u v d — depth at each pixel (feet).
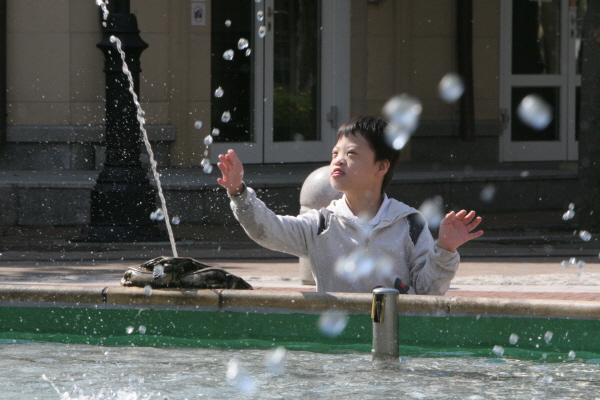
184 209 93.04
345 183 34.01
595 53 86.07
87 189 91.66
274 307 33.71
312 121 124.16
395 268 34.17
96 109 108.47
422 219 34.86
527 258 68.80
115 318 34.86
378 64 124.88
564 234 86.94
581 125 87.30
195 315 34.27
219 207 93.30
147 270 35.58
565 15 134.92
